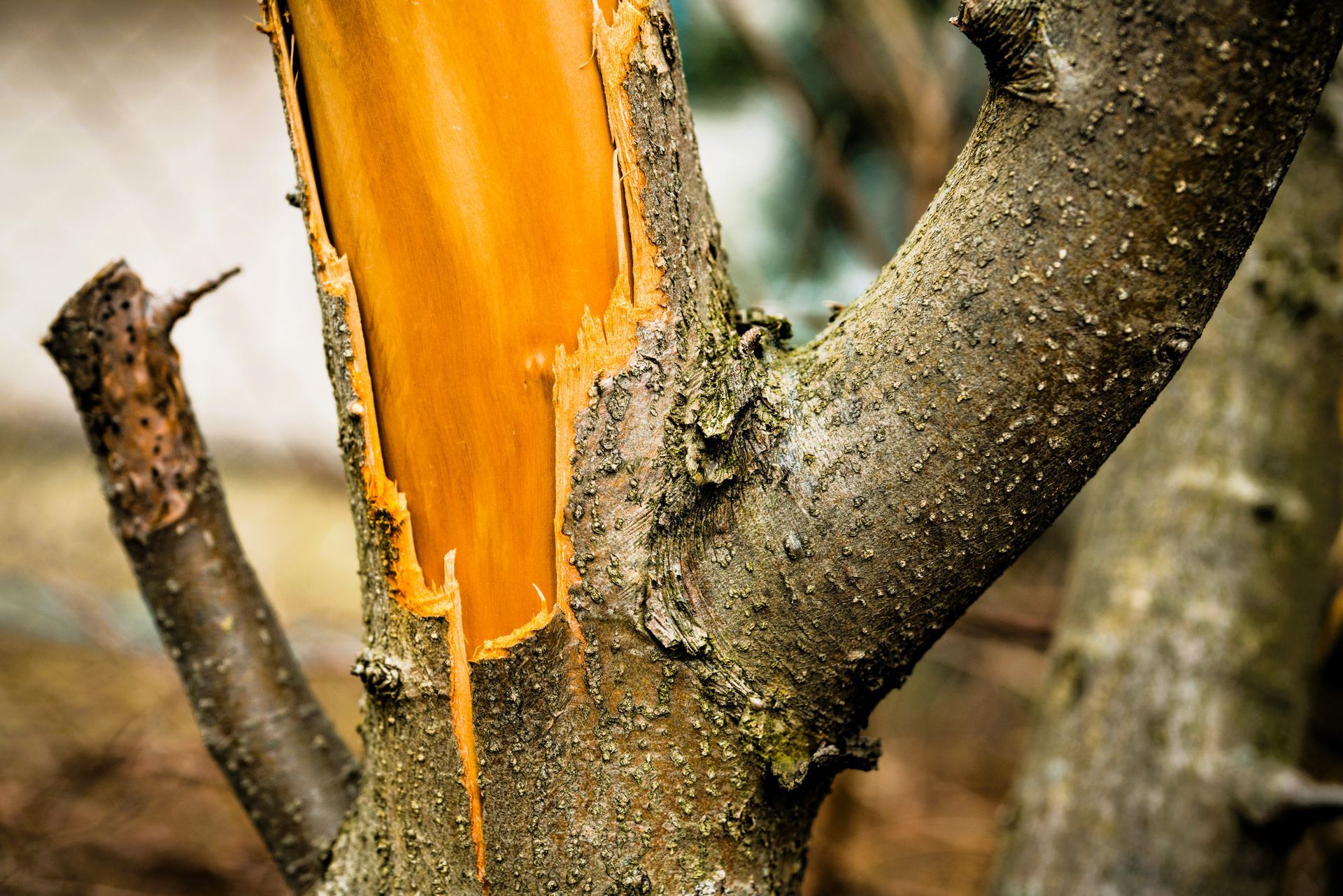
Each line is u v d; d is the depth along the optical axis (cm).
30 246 193
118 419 67
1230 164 52
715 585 57
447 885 58
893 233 176
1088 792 90
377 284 57
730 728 57
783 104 145
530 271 56
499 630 57
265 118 200
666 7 57
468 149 56
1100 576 101
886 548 56
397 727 58
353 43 56
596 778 57
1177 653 92
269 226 203
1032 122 53
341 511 206
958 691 208
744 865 58
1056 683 100
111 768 125
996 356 54
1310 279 98
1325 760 142
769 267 178
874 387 56
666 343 56
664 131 57
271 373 200
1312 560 96
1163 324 53
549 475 57
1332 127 98
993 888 95
